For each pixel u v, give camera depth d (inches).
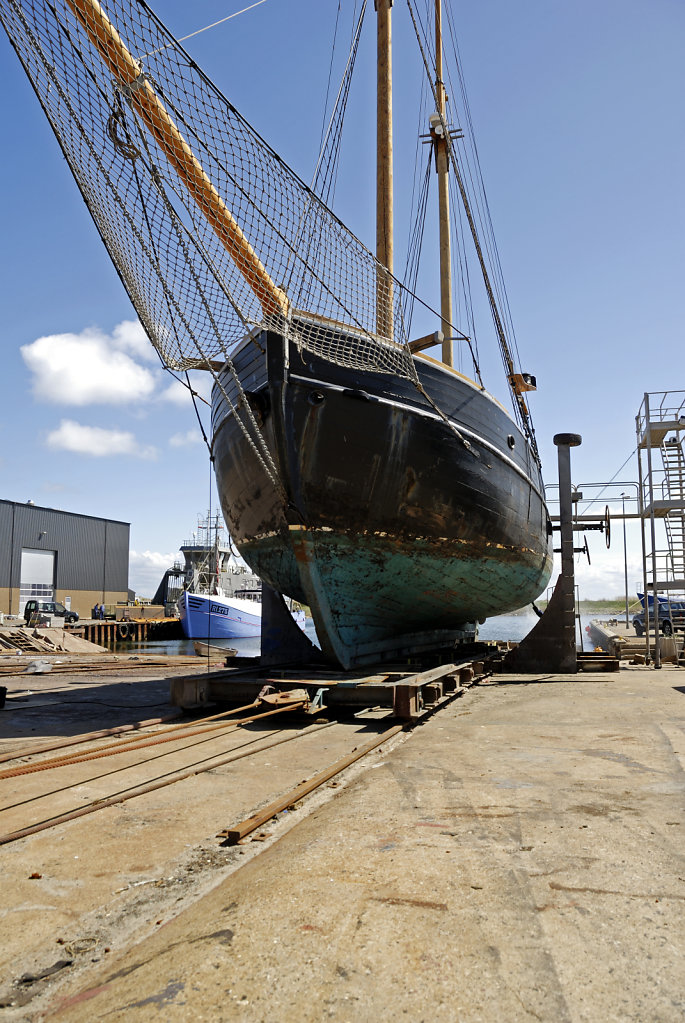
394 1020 69.9
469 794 164.6
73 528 2182.6
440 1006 72.1
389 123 464.4
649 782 172.6
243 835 142.3
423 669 394.6
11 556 1967.3
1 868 129.2
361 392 341.1
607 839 127.9
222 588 2220.7
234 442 387.5
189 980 79.4
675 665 611.2
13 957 94.7
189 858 133.2
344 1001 73.6
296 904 99.4
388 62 466.9
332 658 382.0
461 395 399.2
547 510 601.0
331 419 335.6
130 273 277.0
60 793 184.9
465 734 254.4
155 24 187.5
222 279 265.1
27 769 181.0
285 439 327.0
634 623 1139.9
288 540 383.9
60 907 111.3
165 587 2492.6
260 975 79.7
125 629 1846.7
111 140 225.0
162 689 452.4
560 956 82.7
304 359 331.9
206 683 327.3
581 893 102.3
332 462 342.3
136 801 174.1
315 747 242.8
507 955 83.2
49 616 1681.8
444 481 383.9
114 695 415.5
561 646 501.7
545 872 111.3
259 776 199.9
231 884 113.9
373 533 367.6
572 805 152.5
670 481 641.0
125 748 208.4
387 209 460.1
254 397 346.0
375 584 388.5
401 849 124.3
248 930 91.4
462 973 78.8
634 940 86.8
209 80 202.7
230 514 436.5
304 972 80.0
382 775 187.8
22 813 166.6
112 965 90.4
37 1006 81.4
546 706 327.9
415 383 350.9
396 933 89.4
